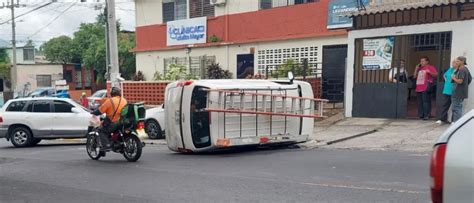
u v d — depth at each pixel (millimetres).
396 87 13742
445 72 12344
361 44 14453
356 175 7262
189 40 23000
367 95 14406
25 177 8320
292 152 10312
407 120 13344
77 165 9547
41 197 6746
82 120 14859
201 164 9070
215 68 21422
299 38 19078
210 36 22188
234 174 7828
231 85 10484
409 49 13812
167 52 24125
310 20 18828
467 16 12211
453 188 3047
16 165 9828
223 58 21828
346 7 17422
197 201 6172
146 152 11531
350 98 14859
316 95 17750
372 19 14117
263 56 20469
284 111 11109
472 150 3039
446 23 12562
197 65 22844
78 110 14938
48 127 14633
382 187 6422
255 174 7746
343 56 17781
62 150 12945
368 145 10523
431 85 12953
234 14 21391
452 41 12477
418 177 6938
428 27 12906
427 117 13062
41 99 14898
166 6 24094
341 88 17828
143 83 20734
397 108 13758
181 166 8906
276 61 20047
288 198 6105
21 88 46438
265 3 20469
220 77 21266
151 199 6383
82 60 50750
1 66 47562
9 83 48062
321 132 13023
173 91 10883
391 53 13766
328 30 18156
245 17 21016
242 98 10477
